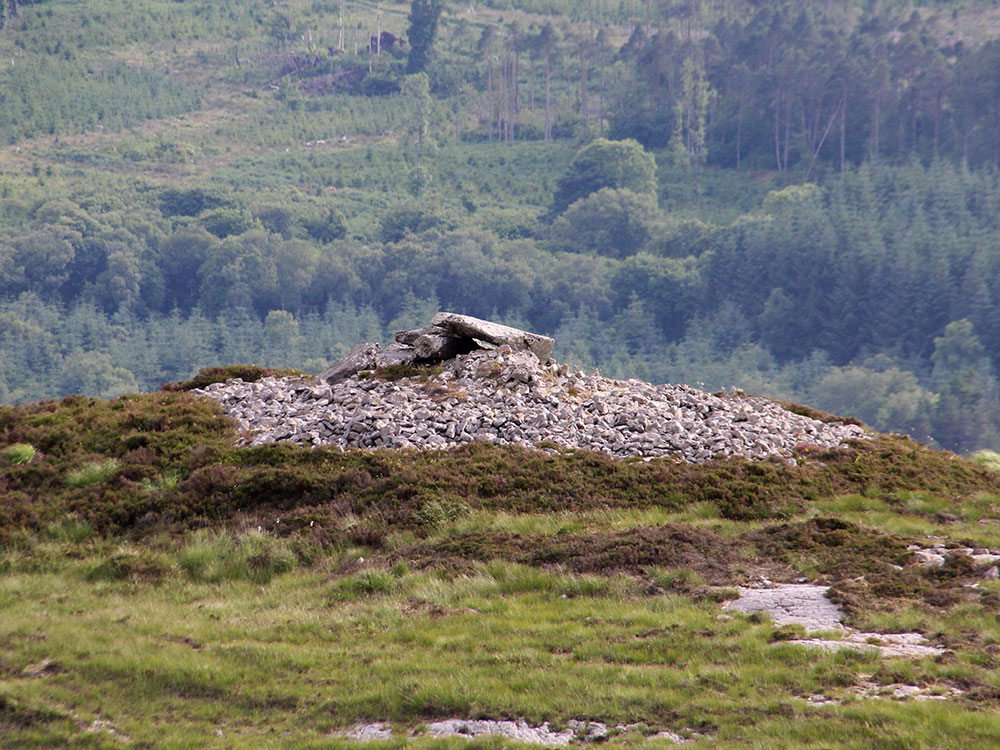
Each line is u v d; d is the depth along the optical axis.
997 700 38.06
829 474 76.56
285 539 65.56
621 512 67.69
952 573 52.44
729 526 64.56
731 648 44.62
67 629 50.69
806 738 35.75
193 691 44.66
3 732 39.72
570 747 37.44
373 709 42.19
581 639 47.72
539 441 78.38
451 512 67.25
